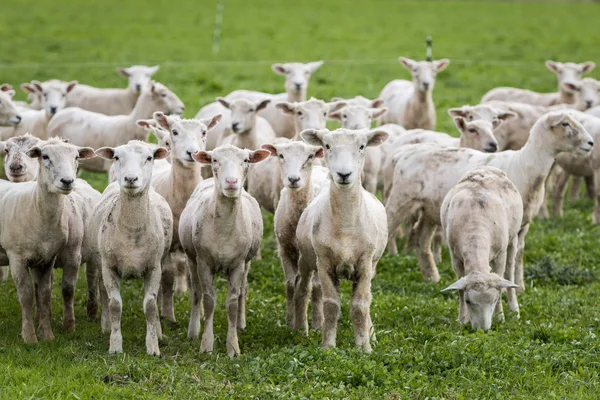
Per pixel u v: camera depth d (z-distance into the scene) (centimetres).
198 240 1265
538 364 1180
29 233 1280
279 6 5681
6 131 2272
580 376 1152
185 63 3744
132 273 1252
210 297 1270
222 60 3875
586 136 1528
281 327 1384
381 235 1283
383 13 5484
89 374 1143
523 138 2202
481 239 1339
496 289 1280
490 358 1177
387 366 1158
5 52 3866
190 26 4775
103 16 5059
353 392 1091
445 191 1581
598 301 1502
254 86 3319
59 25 4688
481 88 3353
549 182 2116
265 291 1588
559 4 6097
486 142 1791
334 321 1234
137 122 1703
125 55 3903
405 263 1736
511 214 1425
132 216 1229
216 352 1260
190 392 1097
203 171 1808
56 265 1365
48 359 1191
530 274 1664
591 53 4106
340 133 1198
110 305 1245
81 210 1383
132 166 1213
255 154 1274
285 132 2252
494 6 5938
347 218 1200
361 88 3338
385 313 1427
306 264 1323
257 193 1739
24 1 5581
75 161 1257
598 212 2014
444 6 5891
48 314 1322
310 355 1181
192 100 3048
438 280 1655
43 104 2331
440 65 2441
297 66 2348
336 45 4281
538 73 3641
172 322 1412
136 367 1159
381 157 2002
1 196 1326
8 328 1355
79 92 2523
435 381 1127
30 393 1075
